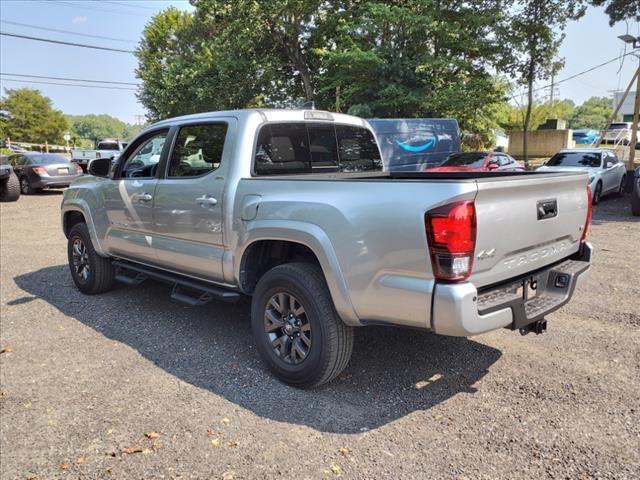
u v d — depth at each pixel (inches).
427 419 123.3
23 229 418.9
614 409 125.7
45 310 209.9
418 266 111.3
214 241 158.1
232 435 117.6
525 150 841.5
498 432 117.1
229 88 1042.1
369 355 160.1
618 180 603.5
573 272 138.3
